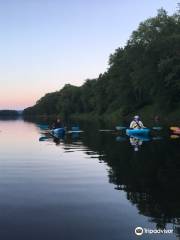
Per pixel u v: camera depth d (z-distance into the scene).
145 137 35.81
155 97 75.31
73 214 11.34
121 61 95.06
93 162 21.02
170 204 12.12
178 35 65.12
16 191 14.17
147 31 76.94
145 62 73.38
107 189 14.30
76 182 15.67
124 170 18.08
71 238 9.51
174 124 54.09
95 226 10.33
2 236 9.66
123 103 94.81
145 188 14.25
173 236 9.62
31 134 47.41
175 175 16.39
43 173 17.92
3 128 66.56
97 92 119.00
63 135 42.81
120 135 39.62
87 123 74.88
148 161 20.42
